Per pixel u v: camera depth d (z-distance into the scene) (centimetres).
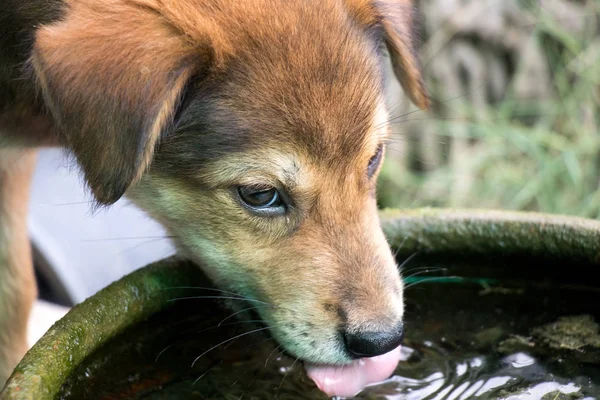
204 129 332
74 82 301
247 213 343
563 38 718
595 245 358
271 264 347
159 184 351
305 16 334
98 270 595
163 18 318
